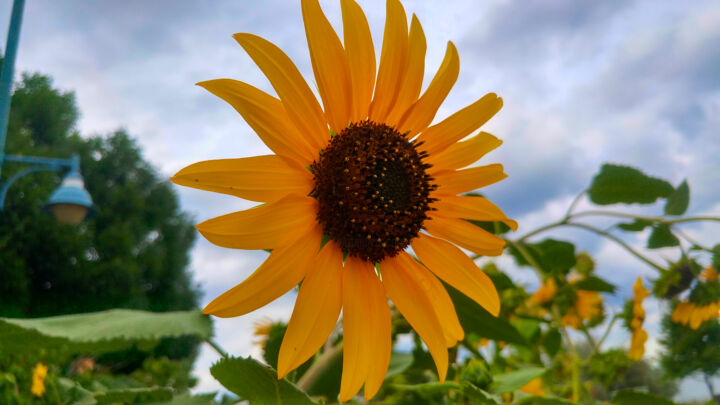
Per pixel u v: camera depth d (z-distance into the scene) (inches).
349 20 6.0
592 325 12.2
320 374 7.7
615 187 10.8
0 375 9.4
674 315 10.2
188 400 7.2
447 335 6.2
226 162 5.1
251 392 5.1
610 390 12.0
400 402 9.4
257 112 5.3
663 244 10.4
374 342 5.8
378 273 6.4
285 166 5.5
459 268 6.5
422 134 6.7
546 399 7.3
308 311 5.3
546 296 11.6
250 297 5.0
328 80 5.8
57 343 7.4
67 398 9.1
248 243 5.0
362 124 6.3
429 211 6.7
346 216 5.8
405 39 6.4
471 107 6.8
